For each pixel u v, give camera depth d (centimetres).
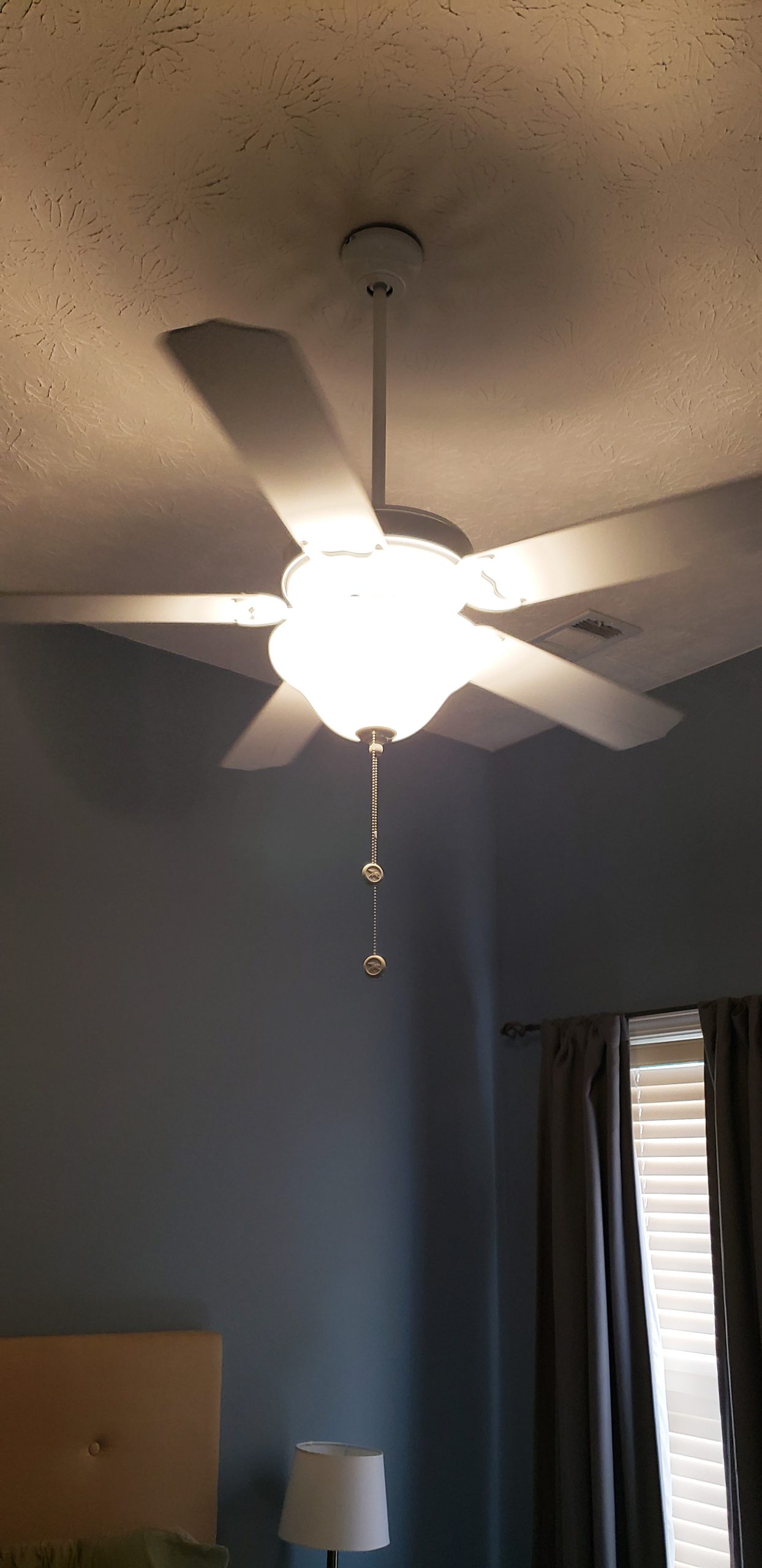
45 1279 238
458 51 127
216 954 282
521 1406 301
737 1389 230
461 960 333
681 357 176
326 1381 273
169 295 163
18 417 192
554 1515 272
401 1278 294
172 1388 240
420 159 142
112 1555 208
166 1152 262
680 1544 254
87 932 262
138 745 283
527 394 186
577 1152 284
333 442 114
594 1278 263
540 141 139
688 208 148
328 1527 233
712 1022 260
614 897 310
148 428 195
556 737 341
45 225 150
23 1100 245
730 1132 246
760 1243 233
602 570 142
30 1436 220
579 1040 293
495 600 151
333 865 311
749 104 133
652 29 124
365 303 163
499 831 354
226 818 294
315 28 125
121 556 245
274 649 150
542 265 158
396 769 334
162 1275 254
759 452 203
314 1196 284
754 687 286
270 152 140
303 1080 289
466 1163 317
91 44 126
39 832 261
